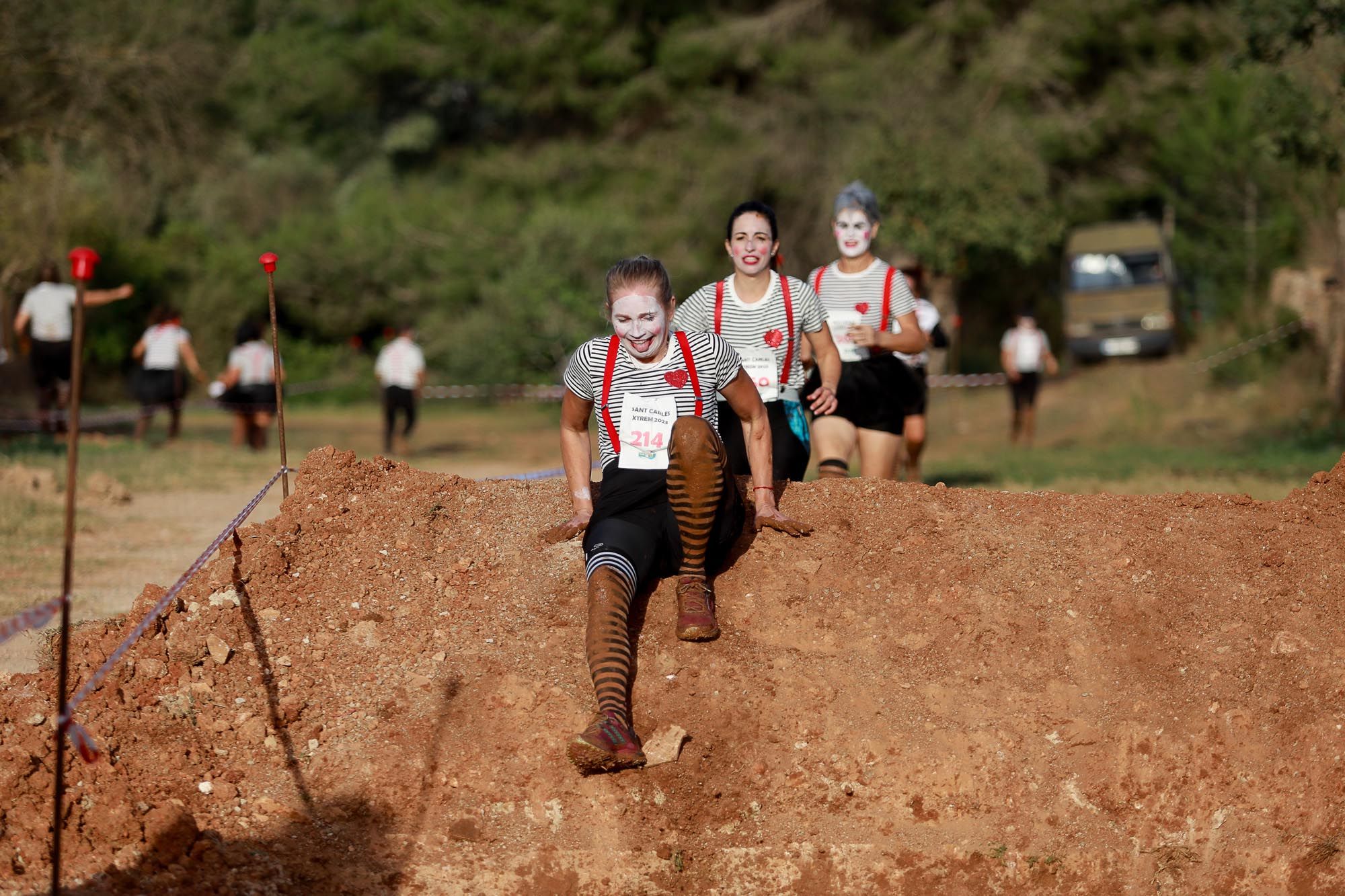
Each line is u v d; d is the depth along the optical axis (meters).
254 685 15.74
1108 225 96.50
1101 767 14.98
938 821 14.55
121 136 70.69
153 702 15.28
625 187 103.75
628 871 13.99
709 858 14.16
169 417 68.69
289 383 102.81
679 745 14.69
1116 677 15.81
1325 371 63.06
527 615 16.70
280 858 13.53
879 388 21.38
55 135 68.00
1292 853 14.58
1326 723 15.30
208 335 107.56
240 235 116.50
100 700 15.13
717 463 15.09
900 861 14.23
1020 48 92.44
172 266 109.75
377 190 114.75
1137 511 18.31
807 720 15.16
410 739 15.01
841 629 16.33
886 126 81.00
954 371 85.50
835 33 97.12
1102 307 91.62
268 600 16.86
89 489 36.94
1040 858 14.31
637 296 15.15
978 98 92.44
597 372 15.59
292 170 121.25
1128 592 16.84
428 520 18.25
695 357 15.58
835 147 93.19
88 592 24.61
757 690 15.42
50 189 72.44
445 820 14.26
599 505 15.62
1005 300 117.00
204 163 76.75
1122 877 14.38
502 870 13.84
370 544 17.81
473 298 104.19
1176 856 14.54
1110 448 55.28
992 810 14.65
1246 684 15.72
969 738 15.05
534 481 19.16
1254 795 14.90
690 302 19.08
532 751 14.82
